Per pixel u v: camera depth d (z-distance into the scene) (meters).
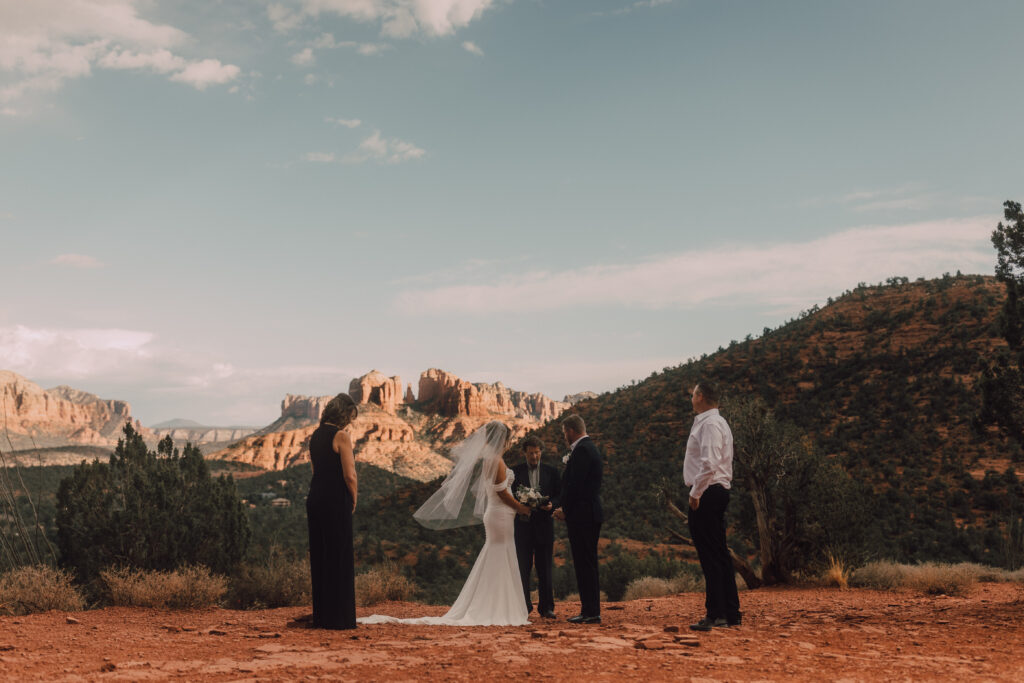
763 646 5.37
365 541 44.44
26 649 5.44
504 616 8.09
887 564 16.08
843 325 72.88
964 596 12.66
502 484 8.39
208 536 19.38
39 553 12.18
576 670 4.33
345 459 7.00
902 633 6.27
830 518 16.53
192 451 21.69
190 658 4.91
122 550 17.53
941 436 44.22
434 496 8.69
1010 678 4.12
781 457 17.11
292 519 53.06
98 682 3.82
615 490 46.22
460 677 4.10
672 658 4.77
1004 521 32.25
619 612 9.41
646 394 70.62
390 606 11.79
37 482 22.88
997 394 10.52
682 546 36.75
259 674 4.15
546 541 8.65
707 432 6.66
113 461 20.66
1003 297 64.75
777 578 17.20
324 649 5.35
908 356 58.22
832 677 4.12
